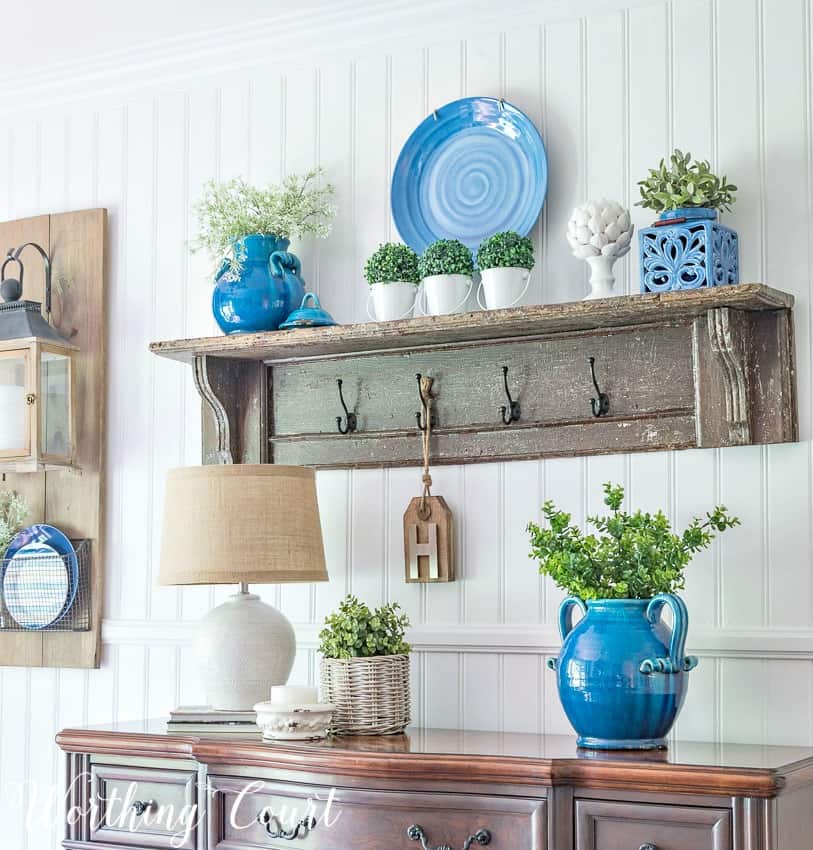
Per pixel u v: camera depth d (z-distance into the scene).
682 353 2.79
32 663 3.51
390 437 3.12
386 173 3.21
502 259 2.84
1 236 3.70
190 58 3.47
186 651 3.35
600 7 2.97
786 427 2.66
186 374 3.43
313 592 3.19
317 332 2.96
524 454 2.95
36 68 3.63
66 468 3.44
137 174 3.56
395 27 3.20
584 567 2.48
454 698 2.98
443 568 2.98
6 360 3.35
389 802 2.40
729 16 2.82
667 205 2.65
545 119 3.01
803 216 2.71
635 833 2.21
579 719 2.43
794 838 2.22
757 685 2.66
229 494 2.84
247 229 3.14
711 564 2.73
